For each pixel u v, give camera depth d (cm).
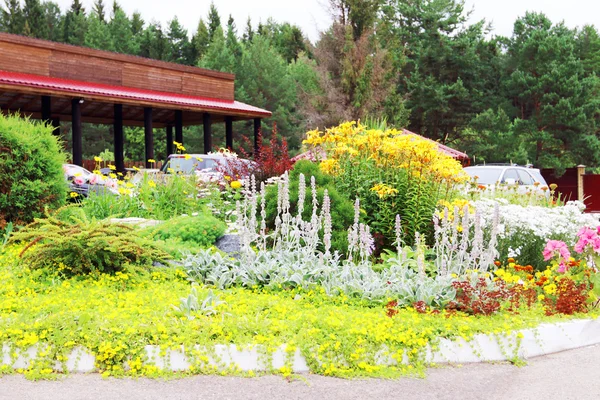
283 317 598
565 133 4681
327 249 729
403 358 541
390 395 467
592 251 779
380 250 920
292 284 709
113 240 714
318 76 3866
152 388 468
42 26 6381
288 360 512
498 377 520
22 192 907
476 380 510
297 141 4850
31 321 541
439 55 5106
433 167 932
